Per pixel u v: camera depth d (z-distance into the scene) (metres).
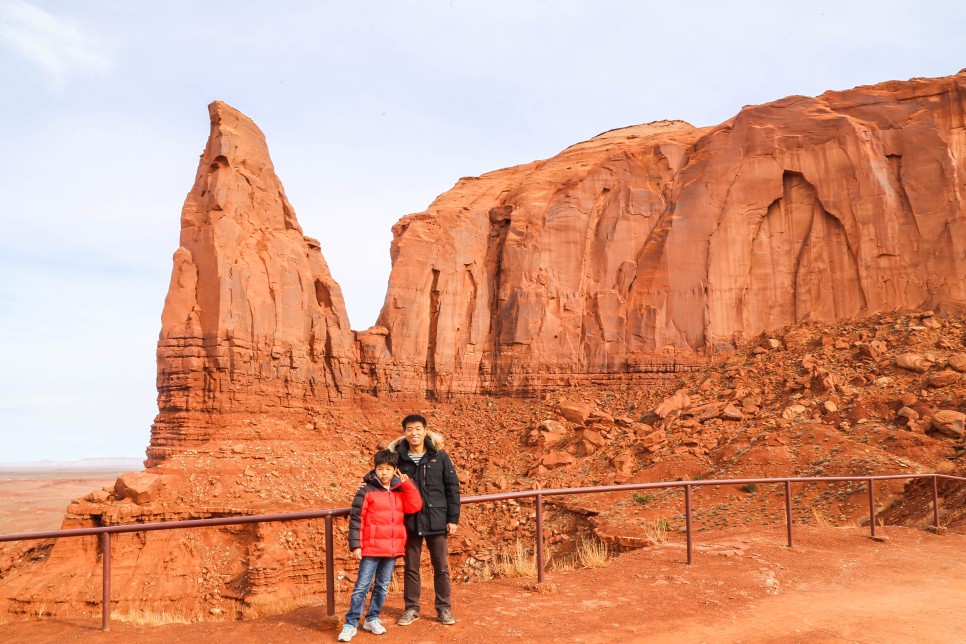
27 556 25.64
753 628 7.84
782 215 41.41
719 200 41.97
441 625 7.57
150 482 26.25
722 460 29.28
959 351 31.88
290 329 36.72
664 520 24.08
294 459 31.36
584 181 45.12
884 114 40.69
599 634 7.48
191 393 32.03
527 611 8.23
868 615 8.45
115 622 8.37
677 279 41.50
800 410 30.86
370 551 7.15
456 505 7.68
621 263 43.44
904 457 25.09
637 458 32.34
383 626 7.37
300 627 7.54
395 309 43.38
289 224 39.75
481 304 45.28
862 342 34.78
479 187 50.41
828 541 13.29
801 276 40.00
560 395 41.22
